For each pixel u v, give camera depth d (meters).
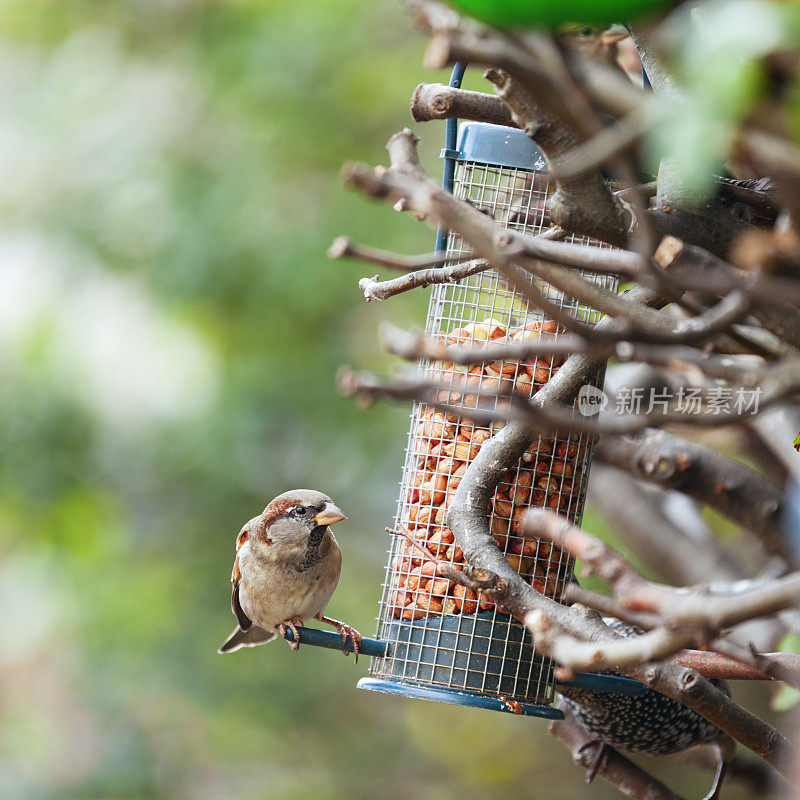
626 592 3.27
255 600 8.27
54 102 14.52
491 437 6.37
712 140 2.68
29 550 14.33
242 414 13.54
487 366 6.96
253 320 13.73
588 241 6.64
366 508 14.64
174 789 14.55
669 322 4.02
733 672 5.54
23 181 14.27
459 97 5.75
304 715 15.14
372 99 13.53
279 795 14.51
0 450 13.61
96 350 13.62
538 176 6.67
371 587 14.71
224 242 13.36
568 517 7.09
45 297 13.75
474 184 7.12
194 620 14.55
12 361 13.71
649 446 6.42
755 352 3.74
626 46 6.85
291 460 14.16
